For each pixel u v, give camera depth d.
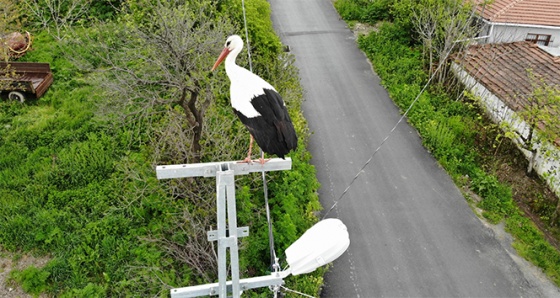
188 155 12.41
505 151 16.58
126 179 13.98
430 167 16.22
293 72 16.94
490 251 13.34
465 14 18.98
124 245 12.31
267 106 7.23
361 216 14.34
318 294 12.00
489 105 17.81
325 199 14.88
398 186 15.46
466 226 14.09
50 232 12.70
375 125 18.20
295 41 23.91
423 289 12.27
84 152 15.11
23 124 16.58
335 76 21.20
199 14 14.37
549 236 13.88
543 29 20.19
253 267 11.75
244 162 6.24
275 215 12.98
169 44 11.71
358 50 23.30
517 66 18.25
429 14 19.70
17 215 13.04
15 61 19.78
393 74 20.73
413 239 13.65
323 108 19.09
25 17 22.53
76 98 17.86
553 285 12.46
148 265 11.68
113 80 14.34
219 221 5.80
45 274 11.70
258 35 17.22
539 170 15.48
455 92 19.30
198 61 12.94
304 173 14.51
